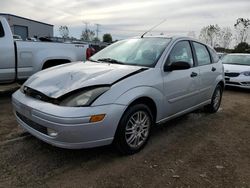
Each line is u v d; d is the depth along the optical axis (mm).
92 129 3088
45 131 3217
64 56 6969
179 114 4641
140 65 4043
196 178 3182
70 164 3354
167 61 4172
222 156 3818
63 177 3061
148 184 3010
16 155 3516
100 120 3115
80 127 3021
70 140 3047
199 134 4676
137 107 3561
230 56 11078
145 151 3834
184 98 4582
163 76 4008
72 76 3572
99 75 3521
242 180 3199
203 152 3914
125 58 4387
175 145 4113
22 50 6234
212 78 5551
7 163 3305
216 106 6152
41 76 3840
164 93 4020
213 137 4566
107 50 4941
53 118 3029
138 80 3592
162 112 4090
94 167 3309
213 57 5781
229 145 4246
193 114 5988
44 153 3602
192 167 3439
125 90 3373
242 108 6855
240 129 5078
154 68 3941
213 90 5754
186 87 4551
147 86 3672
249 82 9312
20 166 3250
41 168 3229
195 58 4984
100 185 2943
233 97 8398
